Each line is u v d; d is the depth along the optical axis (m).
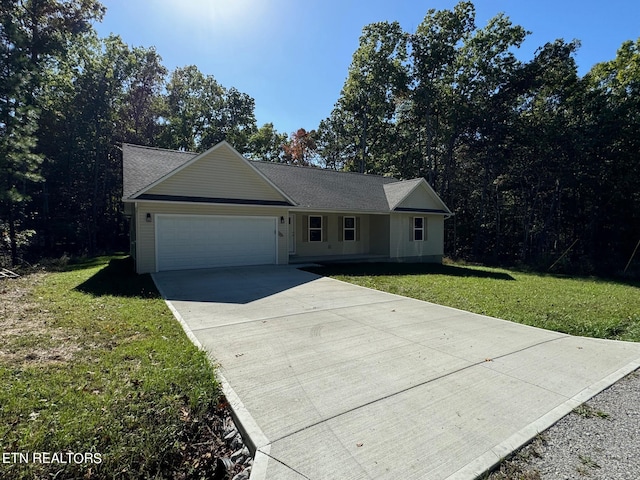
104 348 4.57
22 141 14.20
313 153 43.19
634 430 3.05
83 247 24.58
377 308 7.39
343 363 4.35
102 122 24.67
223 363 4.27
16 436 2.67
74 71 23.11
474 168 27.00
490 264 22.23
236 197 12.73
